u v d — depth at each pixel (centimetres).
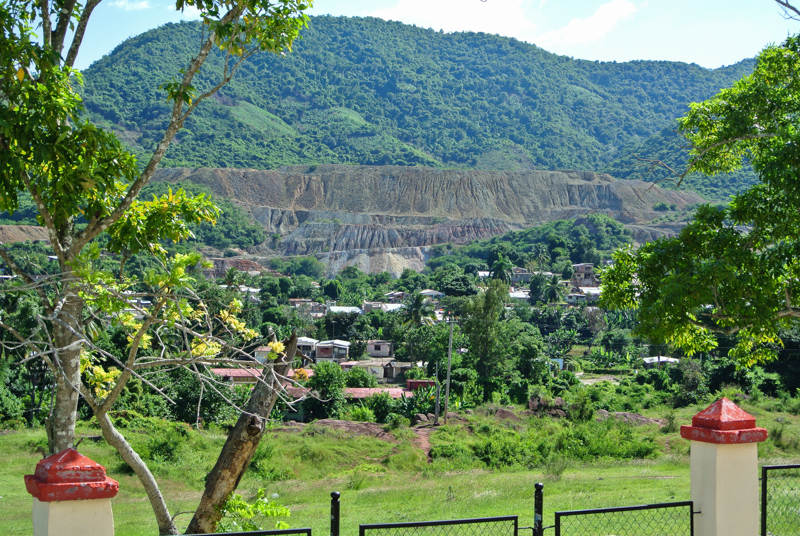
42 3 909
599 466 3228
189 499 2512
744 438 671
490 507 1811
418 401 5222
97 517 541
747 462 682
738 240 1284
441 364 6656
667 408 5278
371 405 5319
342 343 8775
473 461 3628
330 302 13162
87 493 533
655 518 1393
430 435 4247
